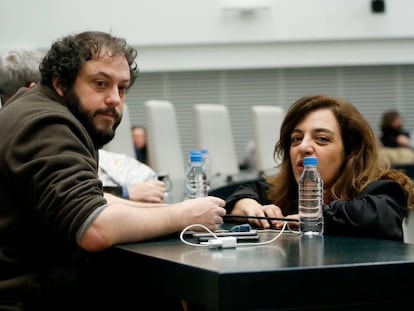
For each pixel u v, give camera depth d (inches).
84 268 80.3
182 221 80.4
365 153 98.1
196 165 151.6
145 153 256.8
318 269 61.5
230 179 204.8
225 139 250.7
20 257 76.7
